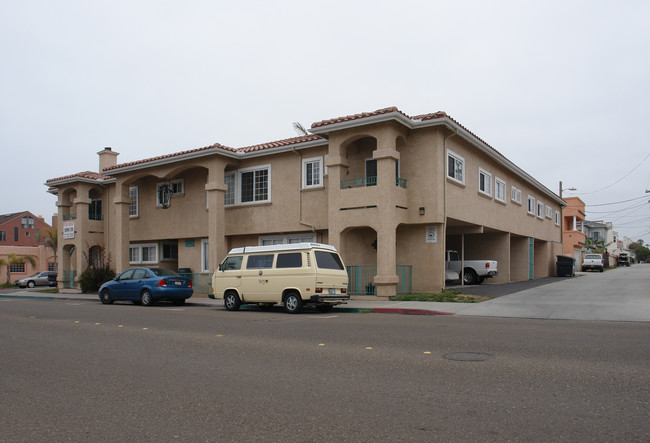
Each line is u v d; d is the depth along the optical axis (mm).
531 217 31641
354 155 20688
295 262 15375
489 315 13930
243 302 16500
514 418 5145
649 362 7449
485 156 24000
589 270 47125
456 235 28391
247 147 24859
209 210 23250
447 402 5723
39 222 73938
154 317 14586
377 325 11953
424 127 19312
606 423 4953
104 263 29703
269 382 6785
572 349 8469
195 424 5227
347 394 6137
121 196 26469
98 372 7602
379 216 18391
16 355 9039
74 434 5027
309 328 11648
